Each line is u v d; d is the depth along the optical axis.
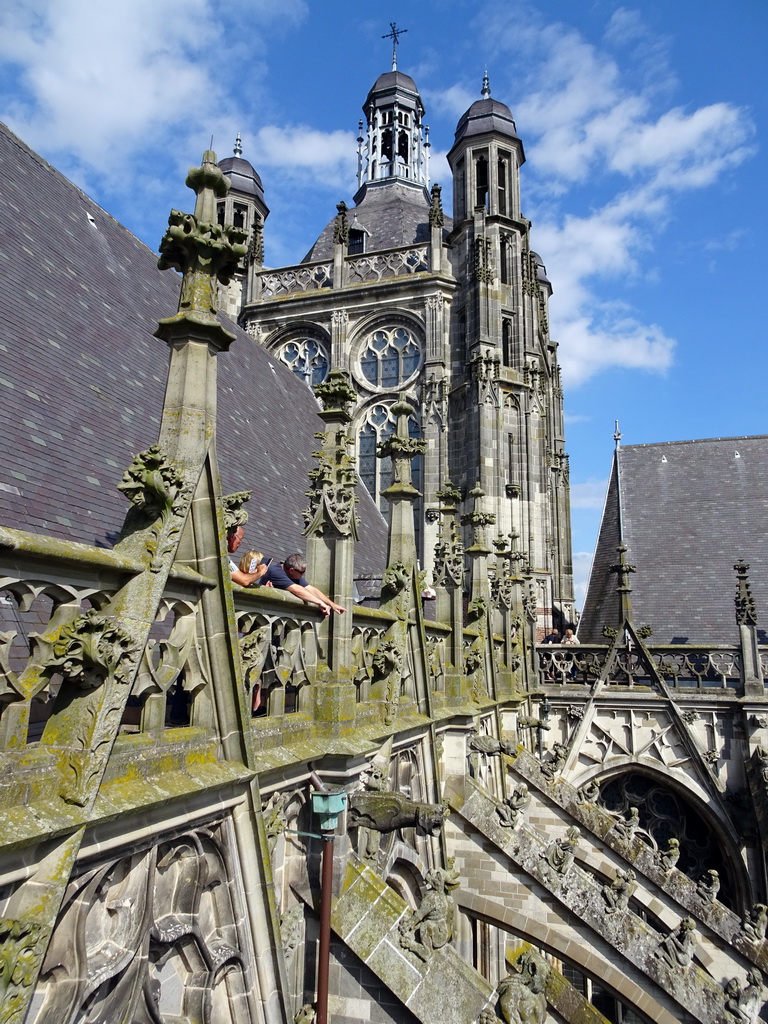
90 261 19.92
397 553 15.47
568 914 17.44
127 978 6.77
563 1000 13.52
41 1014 5.90
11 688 5.47
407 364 44.56
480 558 25.02
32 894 5.43
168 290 25.08
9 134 19.31
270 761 9.11
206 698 8.16
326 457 11.87
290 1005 9.96
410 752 15.73
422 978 10.38
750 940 20.73
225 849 8.25
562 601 55.66
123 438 14.45
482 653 23.72
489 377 39.66
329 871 10.01
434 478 41.25
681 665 34.16
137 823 6.68
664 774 32.59
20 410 11.92
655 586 42.00
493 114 46.22
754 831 30.61
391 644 13.84
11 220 16.81
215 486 8.05
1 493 9.84
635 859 23.03
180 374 7.92
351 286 45.75
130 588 6.47
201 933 8.00
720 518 44.03
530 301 43.50
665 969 16.38
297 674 10.58
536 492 40.16
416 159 58.12
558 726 35.06
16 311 14.25
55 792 5.77
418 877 15.69
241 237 8.27
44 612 9.10
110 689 6.07
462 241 44.09
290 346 47.59
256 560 9.41
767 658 34.97
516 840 18.34
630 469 48.09
